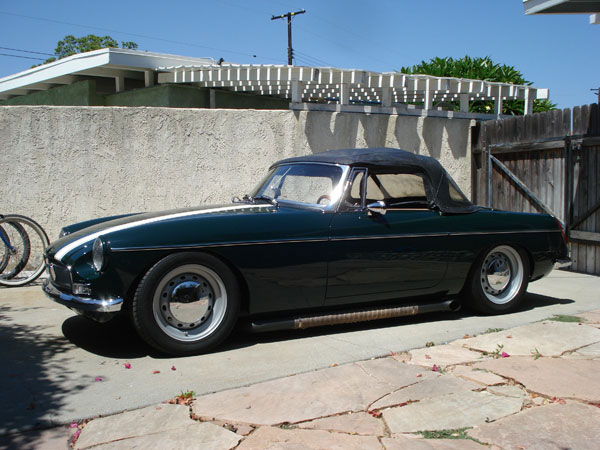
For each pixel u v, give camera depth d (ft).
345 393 10.88
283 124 24.45
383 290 15.15
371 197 14.96
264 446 8.86
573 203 23.56
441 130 27.89
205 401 10.51
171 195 23.38
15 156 21.71
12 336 14.55
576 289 20.85
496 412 10.09
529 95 31.04
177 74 31.65
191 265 12.81
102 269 12.18
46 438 9.11
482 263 16.52
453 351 13.46
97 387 11.14
